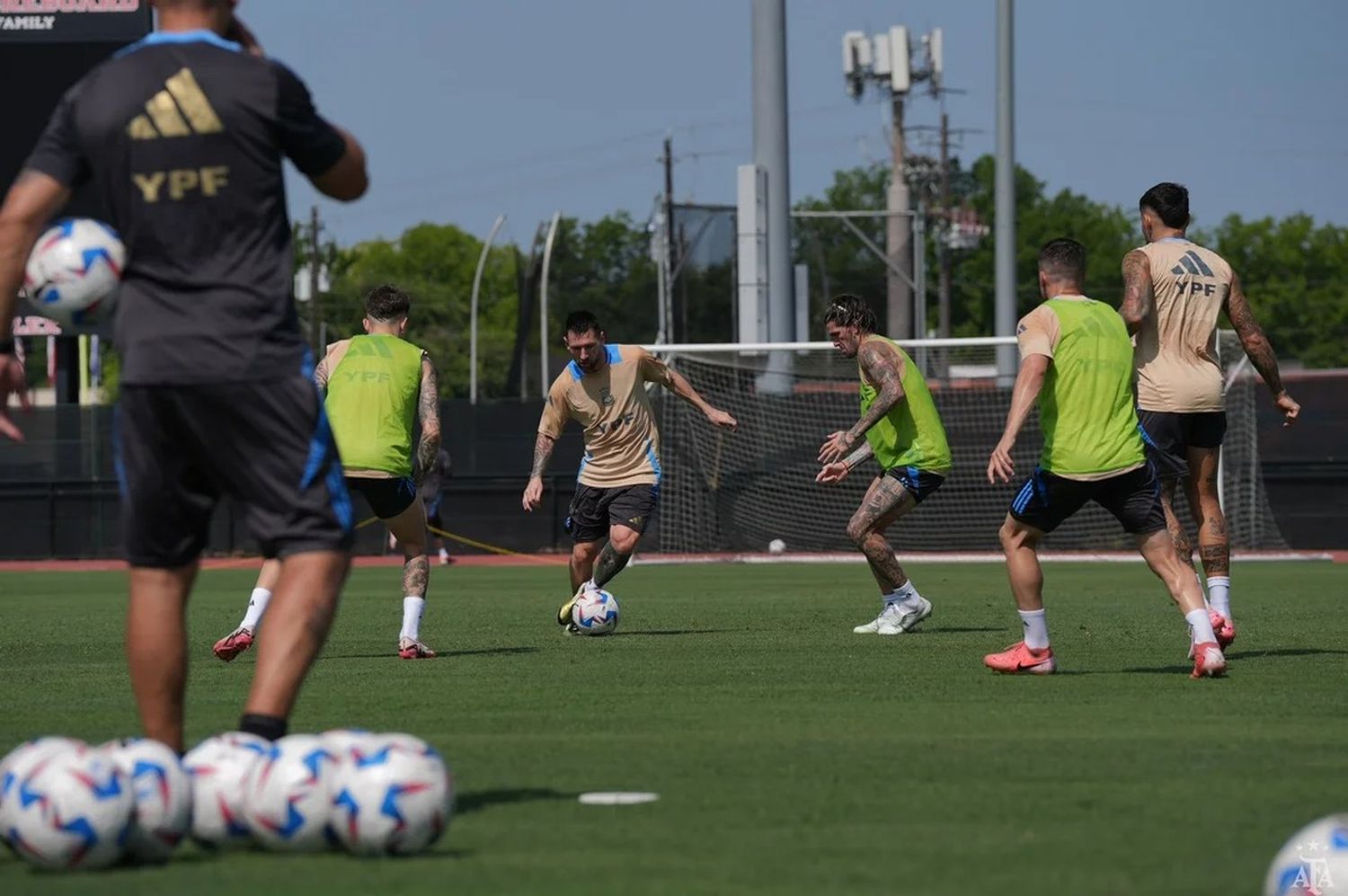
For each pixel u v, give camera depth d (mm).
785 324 95125
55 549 111188
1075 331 29672
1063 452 29828
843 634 42062
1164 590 61625
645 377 44281
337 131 17688
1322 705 26000
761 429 97688
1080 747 21656
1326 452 100250
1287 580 68438
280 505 17266
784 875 14461
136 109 16938
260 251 17188
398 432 36062
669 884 14141
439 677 31766
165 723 17969
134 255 17203
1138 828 16438
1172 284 33719
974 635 41156
